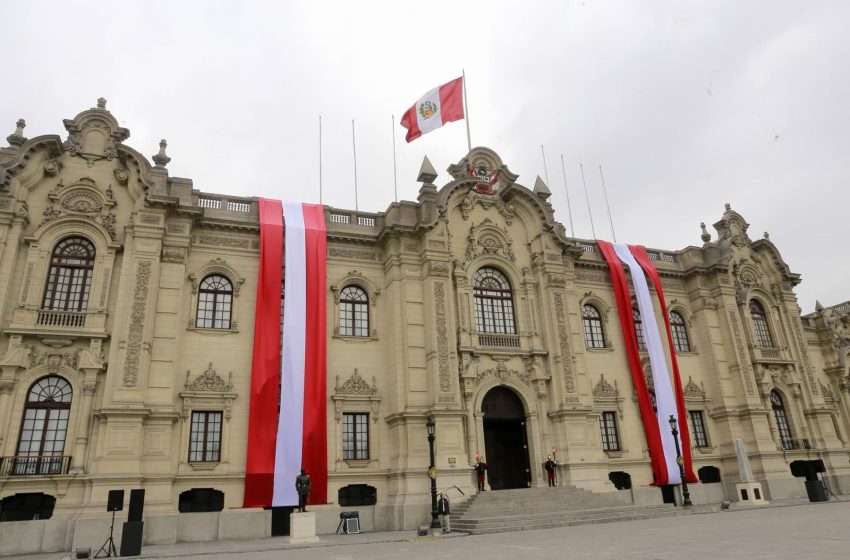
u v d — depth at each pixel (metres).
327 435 29.20
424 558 15.11
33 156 27.97
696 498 35.25
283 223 31.58
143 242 28.14
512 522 24.95
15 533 22.72
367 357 31.69
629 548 14.87
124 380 25.86
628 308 37.81
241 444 28.08
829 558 11.20
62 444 25.28
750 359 39.66
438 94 36.91
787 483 36.28
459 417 30.31
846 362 46.66
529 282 35.66
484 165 37.16
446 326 31.75
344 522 26.89
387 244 33.56
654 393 37.75
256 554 19.00
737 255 42.31
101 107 30.11
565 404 33.03
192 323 29.14
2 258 26.08
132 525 19.53
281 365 28.98
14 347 25.31
